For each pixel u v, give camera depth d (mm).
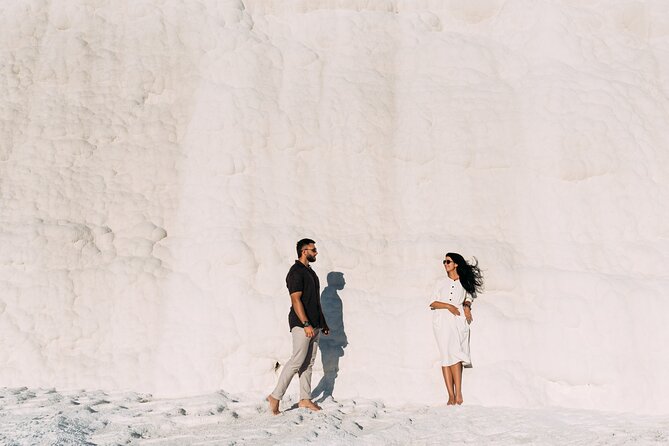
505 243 7199
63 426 4918
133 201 7586
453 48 8609
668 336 6219
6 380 6492
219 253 7051
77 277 6992
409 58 8625
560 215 7277
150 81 8305
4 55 8391
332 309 6879
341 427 5230
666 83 8297
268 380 6586
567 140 7539
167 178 7758
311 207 7527
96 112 8078
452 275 6574
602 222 7211
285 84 8328
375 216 7508
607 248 7051
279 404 6148
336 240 7297
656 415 5785
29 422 5008
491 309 6676
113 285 6980
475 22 9133
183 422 5320
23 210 7398
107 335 6773
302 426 5285
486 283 6863
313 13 9008
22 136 7895
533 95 8023
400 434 4965
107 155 7844
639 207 7242
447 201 7496
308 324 5828
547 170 7480
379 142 7887
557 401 6262
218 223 7359
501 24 9000
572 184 7418
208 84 8305
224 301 6844
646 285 6543
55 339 6699
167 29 8641
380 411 5945
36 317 6766
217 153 7777
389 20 8961
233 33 8664
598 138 7527
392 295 7035
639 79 8219
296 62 8500
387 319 6848
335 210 7527
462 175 7590
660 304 6352
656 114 7887
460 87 8250
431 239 7180
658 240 7090
